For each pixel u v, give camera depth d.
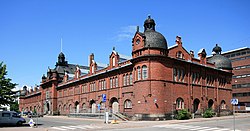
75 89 71.44
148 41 43.81
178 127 29.66
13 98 34.44
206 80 53.91
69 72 88.94
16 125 35.91
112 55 55.56
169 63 45.00
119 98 51.34
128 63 50.03
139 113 42.88
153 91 42.09
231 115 58.53
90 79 63.44
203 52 55.12
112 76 54.59
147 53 43.25
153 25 47.09
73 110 71.12
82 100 66.69
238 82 93.88
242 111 90.06
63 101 78.75
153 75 42.53
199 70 52.44
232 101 25.19
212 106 54.84
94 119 51.34
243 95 91.50
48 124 38.84
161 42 44.06
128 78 49.50
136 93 44.12
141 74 43.53
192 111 48.56
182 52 49.72
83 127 31.53
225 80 60.03
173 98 44.72
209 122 37.25
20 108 124.19
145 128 28.98
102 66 66.94
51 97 84.56
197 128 28.33
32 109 109.38
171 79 44.97
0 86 32.91
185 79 48.34
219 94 57.16
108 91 55.34
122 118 46.28
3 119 34.81
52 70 87.75
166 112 42.94
